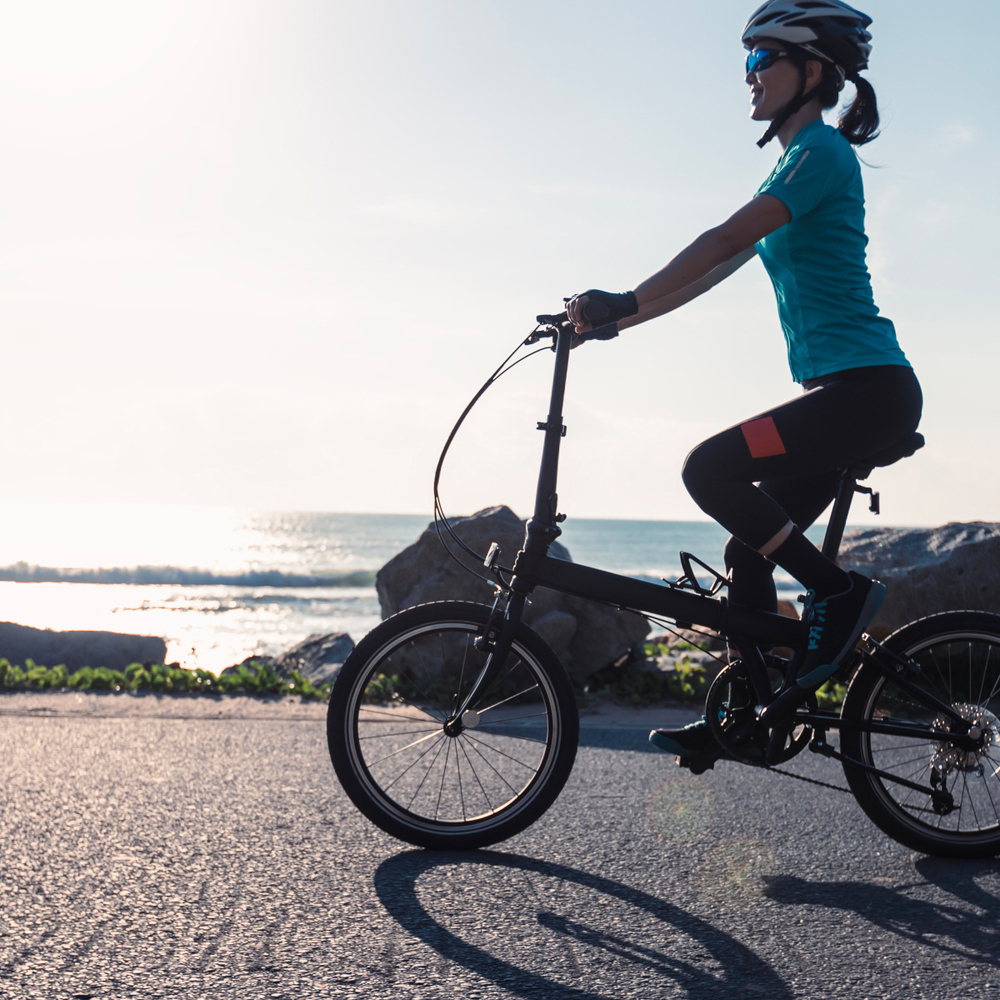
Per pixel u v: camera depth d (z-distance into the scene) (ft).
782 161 9.20
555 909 8.23
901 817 10.03
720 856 9.74
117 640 26.30
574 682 20.98
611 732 16.56
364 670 10.17
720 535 398.21
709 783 12.72
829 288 9.16
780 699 9.45
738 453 9.00
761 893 8.70
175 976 6.85
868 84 9.72
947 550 22.12
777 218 8.72
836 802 11.83
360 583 156.04
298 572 175.32
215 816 10.87
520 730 11.51
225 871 9.05
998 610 21.47
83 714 17.47
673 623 9.95
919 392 9.25
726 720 9.81
